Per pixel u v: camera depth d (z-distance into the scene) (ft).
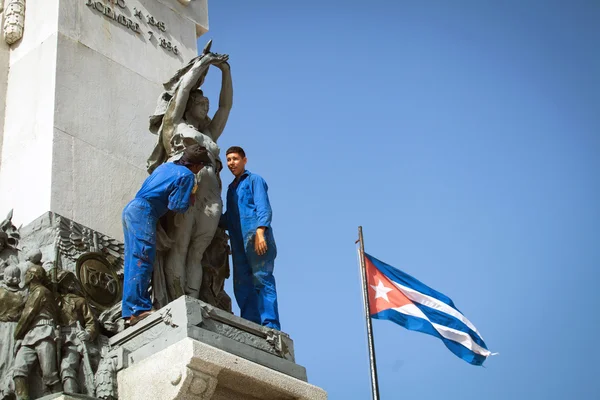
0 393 26.16
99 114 33.24
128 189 32.71
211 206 30.45
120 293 29.96
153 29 36.94
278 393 27.63
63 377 26.45
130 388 26.27
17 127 33.22
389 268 46.70
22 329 26.71
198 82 32.14
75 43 33.96
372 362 43.32
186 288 29.78
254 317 30.53
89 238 30.42
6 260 29.68
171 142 30.91
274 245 30.99
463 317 46.19
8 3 35.65
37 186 31.09
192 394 25.59
